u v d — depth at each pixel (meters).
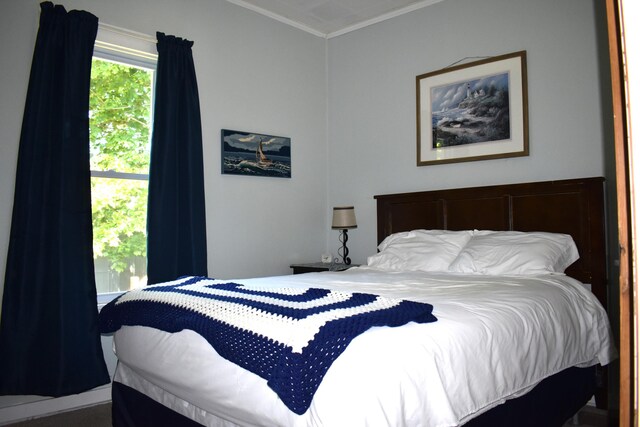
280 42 4.01
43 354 2.55
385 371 1.18
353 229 4.19
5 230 2.57
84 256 2.69
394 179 3.91
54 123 2.66
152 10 3.17
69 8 2.79
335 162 4.34
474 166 3.44
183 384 1.57
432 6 3.69
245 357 1.31
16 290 2.50
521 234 2.89
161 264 3.04
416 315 1.42
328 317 1.36
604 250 2.74
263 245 3.83
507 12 3.29
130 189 3.16
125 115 3.15
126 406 2.07
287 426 1.19
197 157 3.26
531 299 1.96
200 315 1.61
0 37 2.56
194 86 3.26
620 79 0.59
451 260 2.96
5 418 2.50
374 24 4.06
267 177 3.88
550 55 3.09
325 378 1.16
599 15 2.87
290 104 4.07
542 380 1.91
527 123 3.17
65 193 2.65
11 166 2.60
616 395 2.45
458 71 3.51
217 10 3.55
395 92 3.91
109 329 2.05
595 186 2.77
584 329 2.22
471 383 1.41
